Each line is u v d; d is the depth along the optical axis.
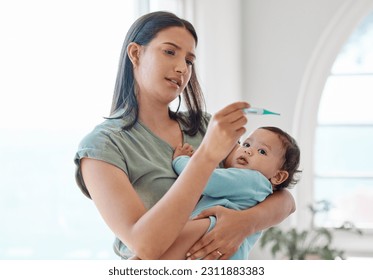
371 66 4.24
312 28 4.12
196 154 1.37
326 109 4.28
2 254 2.11
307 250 3.69
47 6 2.33
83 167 1.48
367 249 4.15
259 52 4.17
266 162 1.73
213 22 3.62
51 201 2.32
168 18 1.53
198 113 1.69
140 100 1.57
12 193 2.14
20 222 2.17
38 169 2.26
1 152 2.09
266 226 1.59
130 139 1.54
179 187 1.35
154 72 1.50
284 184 1.81
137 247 1.35
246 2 4.16
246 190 1.61
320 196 4.28
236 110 1.37
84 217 2.47
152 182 1.51
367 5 4.07
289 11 4.14
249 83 4.18
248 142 1.78
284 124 4.16
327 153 4.29
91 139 1.49
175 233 1.34
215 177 1.59
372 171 4.25
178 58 1.51
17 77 2.16
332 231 4.19
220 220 1.49
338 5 4.10
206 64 3.64
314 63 4.13
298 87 4.15
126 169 1.49
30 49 2.23
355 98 4.25
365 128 4.26
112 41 2.71
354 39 4.23
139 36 1.54
